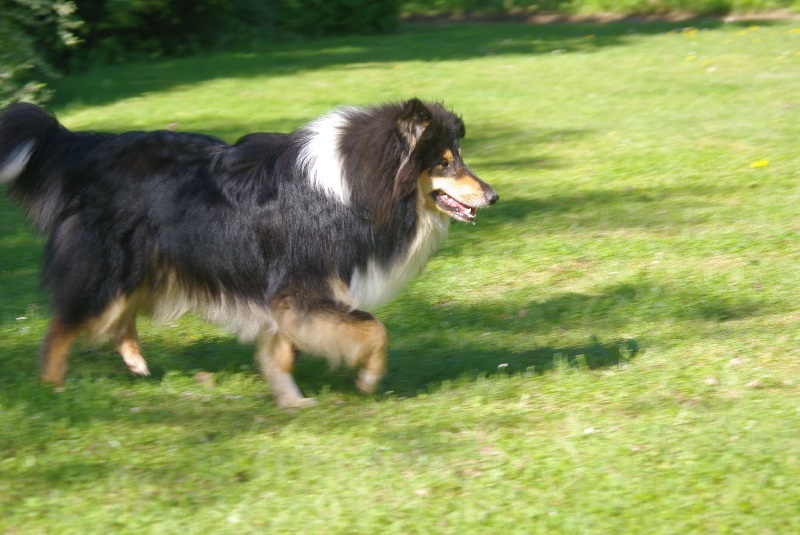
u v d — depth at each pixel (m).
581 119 14.12
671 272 7.95
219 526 4.23
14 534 4.19
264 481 4.61
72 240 5.64
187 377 6.14
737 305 7.10
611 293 7.59
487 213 9.97
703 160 11.40
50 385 5.74
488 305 7.55
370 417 5.40
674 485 4.39
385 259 5.67
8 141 5.73
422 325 7.18
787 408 5.10
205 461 4.84
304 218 5.44
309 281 5.46
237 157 5.64
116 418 5.42
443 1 29.92
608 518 4.18
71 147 5.80
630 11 27.84
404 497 4.43
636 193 10.37
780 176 10.52
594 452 4.77
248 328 5.77
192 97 16.81
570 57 20.03
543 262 8.45
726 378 5.64
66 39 15.98
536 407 5.43
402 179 5.52
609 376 5.85
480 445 4.93
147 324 7.30
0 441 5.05
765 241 8.47
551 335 6.84
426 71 19.00
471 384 5.90
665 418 5.11
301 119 14.74
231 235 5.54
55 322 5.73
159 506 4.39
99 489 4.56
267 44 24.33
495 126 13.97
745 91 15.28
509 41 23.16
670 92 15.61
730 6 26.56
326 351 5.45
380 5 25.95
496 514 4.26
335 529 4.19
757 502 4.21
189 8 22.61
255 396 5.86
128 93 17.47
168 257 5.68
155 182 5.62
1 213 10.48
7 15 15.31
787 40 20.33
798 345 6.11
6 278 8.42
